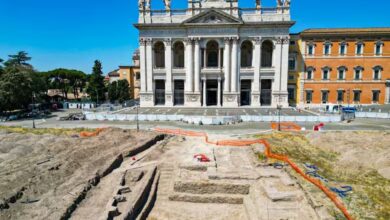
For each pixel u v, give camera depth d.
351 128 39.44
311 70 70.50
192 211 18.02
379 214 14.97
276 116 46.84
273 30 67.38
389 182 19.61
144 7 69.88
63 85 101.00
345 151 27.39
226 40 67.88
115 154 25.30
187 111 60.78
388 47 67.94
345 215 14.84
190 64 69.44
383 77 69.00
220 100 71.06
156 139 32.75
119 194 17.97
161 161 24.72
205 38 68.56
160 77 71.81
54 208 15.32
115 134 32.91
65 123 46.25
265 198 17.41
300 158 25.70
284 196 17.03
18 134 35.31
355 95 70.25
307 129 39.38
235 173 21.31
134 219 16.17
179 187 19.75
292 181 19.36
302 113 56.09
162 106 71.12
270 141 31.14
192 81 70.06
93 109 66.50
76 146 28.44
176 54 76.44
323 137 31.95
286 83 68.56
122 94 88.44
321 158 26.30
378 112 54.22
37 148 28.48
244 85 72.62
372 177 20.55
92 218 15.01
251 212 16.59
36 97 71.25
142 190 18.53
